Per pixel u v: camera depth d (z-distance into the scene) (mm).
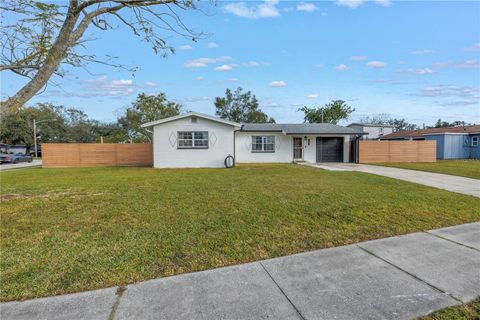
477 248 3650
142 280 2850
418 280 2816
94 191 7766
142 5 4359
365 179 10125
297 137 20281
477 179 10562
